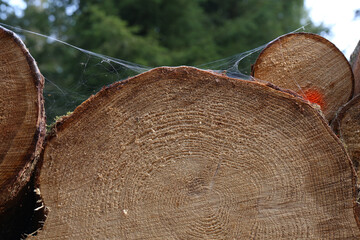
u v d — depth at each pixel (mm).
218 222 1314
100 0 7355
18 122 1301
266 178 1318
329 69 1599
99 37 6020
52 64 5531
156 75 1324
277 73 1588
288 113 1324
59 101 2740
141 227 1312
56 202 1312
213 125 1325
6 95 1307
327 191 1311
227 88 1330
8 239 1423
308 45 1595
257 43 7352
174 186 1320
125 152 1319
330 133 1315
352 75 1604
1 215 1361
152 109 1325
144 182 1318
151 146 1321
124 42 6004
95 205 1312
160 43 7398
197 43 7430
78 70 5188
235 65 1900
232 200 1317
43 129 1314
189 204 1317
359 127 1493
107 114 1322
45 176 1314
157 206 1316
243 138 1324
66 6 7320
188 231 1313
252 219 1312
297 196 1313
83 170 1316
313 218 1310
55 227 1309
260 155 1320
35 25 6781
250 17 7902
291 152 1318
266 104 1327
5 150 1295
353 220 1305
